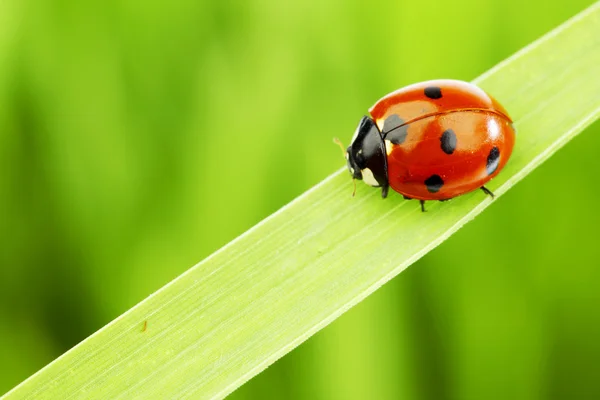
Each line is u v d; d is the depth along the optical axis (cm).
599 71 10
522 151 10
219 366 9
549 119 10
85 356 9
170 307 9
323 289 9
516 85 10
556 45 10
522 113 10
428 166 10
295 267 9
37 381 9
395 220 10
